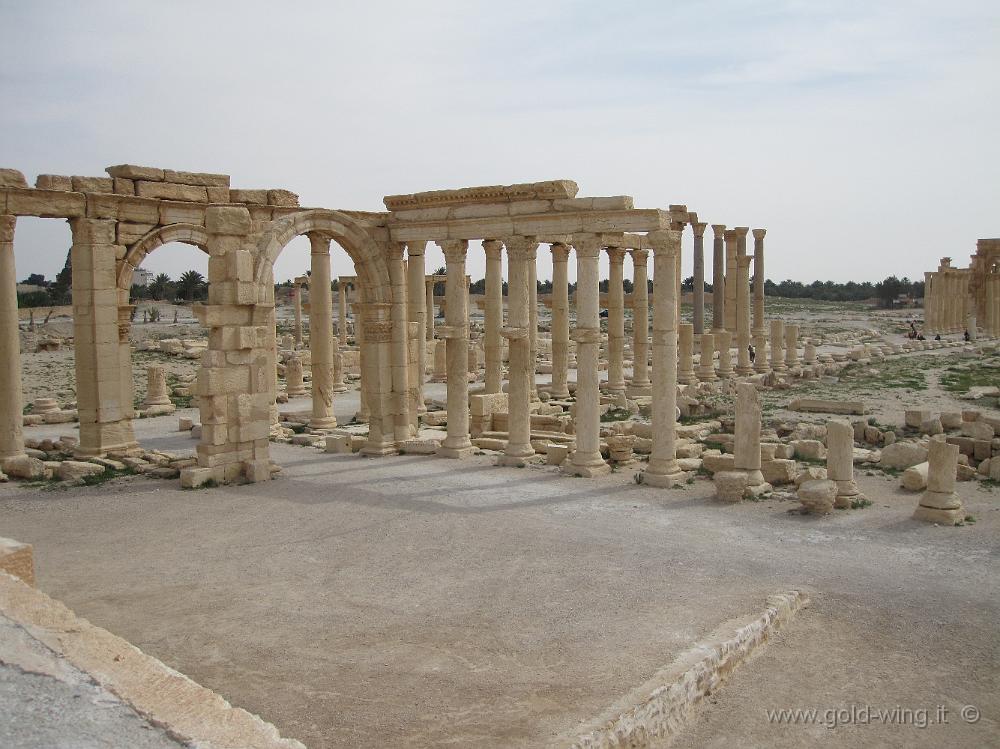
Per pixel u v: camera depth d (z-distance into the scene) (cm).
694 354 5997
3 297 2688
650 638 1376
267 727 845
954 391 4659
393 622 1463
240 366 2645
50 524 2127
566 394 4222
